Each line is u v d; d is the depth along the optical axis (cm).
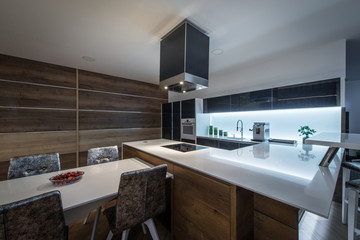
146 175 113
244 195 103
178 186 144
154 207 122
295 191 82
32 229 75
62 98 313
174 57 184
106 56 265
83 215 106
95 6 149
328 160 119
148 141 283
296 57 246
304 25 177
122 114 395
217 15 161
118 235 161
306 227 168
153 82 442
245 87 314
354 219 122
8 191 112
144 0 141
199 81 183
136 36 201
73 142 325
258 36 200
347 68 314
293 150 186
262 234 109
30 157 155
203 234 119
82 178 137
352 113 410
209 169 119
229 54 251
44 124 295
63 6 148
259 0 140
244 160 143
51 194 79
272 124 293
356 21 169
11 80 266
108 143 371
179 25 176
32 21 171
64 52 250
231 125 360
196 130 365
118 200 105
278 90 257
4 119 261
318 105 218
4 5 145
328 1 141
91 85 348
